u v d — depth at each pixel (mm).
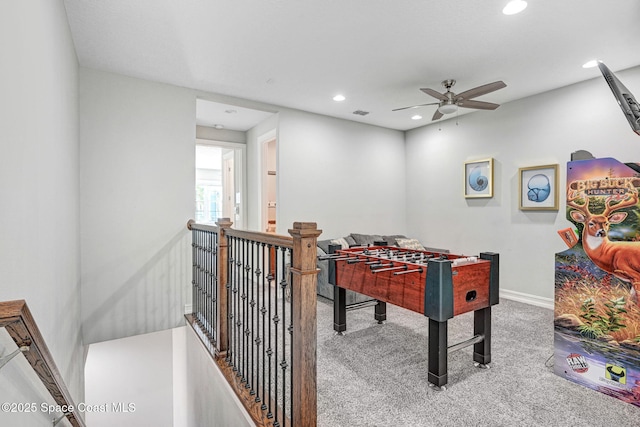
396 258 3072
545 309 4102
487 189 4812
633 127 2178
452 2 2369
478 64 3379
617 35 2811
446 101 3555
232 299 2797
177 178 3932
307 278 1585
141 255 3721
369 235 5352
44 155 1746
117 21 2607
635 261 2160
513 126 4508
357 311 4086
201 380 3160
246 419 2033
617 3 2365
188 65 3406
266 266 4871
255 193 5562
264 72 3580
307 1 2363
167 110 3879
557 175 4039
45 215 1755
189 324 3645
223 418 2477
